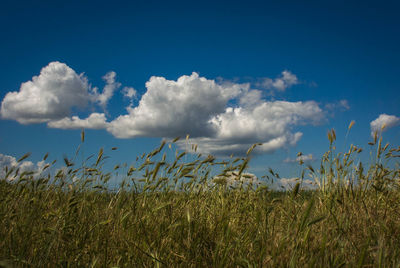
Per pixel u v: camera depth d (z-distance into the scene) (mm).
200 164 3902
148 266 2498
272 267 2186
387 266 2258
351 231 2975
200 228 3018
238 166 3725
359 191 4141
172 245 2850
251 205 3781
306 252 2326
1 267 1914
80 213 3227
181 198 3650
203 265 2525
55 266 2490
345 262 2143
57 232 2605
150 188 3322
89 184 4051
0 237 2752
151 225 3055
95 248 2795
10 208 3180
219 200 4180
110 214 3197
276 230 2730
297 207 3244
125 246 2758
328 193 4133
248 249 2627
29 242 2701
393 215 3605
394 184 4484
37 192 3461
